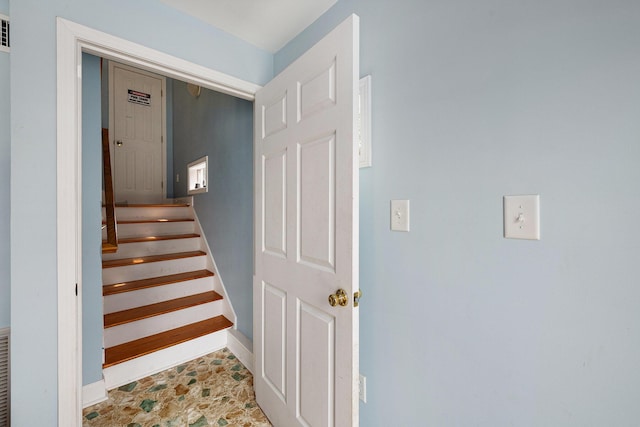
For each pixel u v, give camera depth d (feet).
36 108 3.31
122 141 12.59
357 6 4.03
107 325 6.04
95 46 3.79
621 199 2.05
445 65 3.02
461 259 2.91
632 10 2.00
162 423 4.78
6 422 3.46
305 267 3.86
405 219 3.40
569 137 2.26
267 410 4.84
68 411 3.51
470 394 2.87
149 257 8.57
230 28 4.95
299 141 3.98
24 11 3.26
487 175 2.71
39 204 3.33
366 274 3.90
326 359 3.51
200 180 11.13
